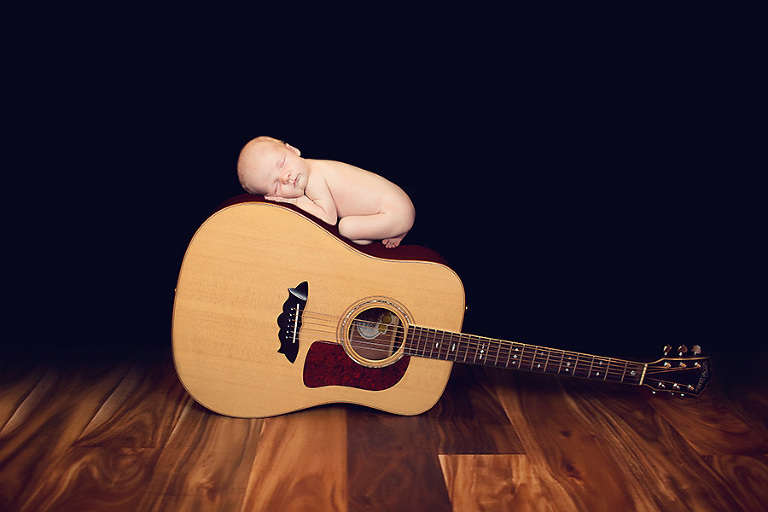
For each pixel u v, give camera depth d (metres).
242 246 1.92
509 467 1.84
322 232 1.95
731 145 4.22
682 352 2.19
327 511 1.62
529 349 2.08
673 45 4.03
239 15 3.79
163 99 3.88
